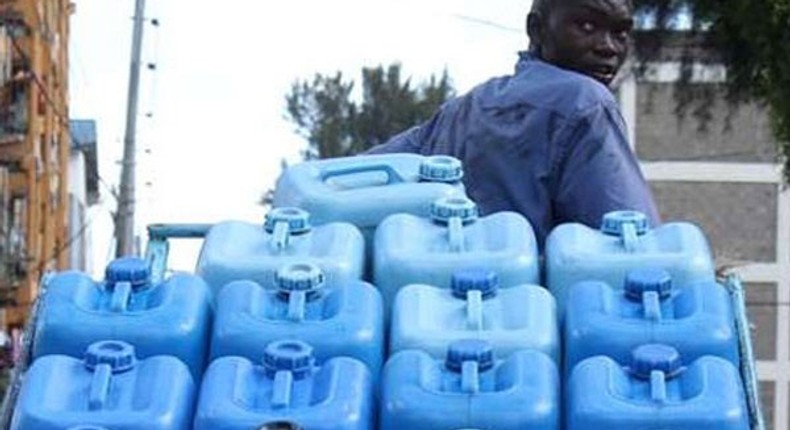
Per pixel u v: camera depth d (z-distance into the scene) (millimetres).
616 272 3727
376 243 3846
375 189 4168
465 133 4977
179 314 3494
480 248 3824
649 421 3176
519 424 3230
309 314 3555
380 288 3758
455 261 3756
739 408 3197
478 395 3266
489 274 3648
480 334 3500
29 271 27219
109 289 3604
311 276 3592
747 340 3443
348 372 3322
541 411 3238
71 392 3303
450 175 4273
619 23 5137
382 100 44156
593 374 3283
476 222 3949
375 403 3348
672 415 3174
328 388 3291
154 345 3457
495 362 3416
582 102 4738
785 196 25703
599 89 4812
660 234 3883
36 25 27562
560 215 4754
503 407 3244
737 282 3627
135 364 3371
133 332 3465
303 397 3295
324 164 4352
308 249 3844
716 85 16812
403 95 44125
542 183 4746
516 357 3377
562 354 3521
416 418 3244
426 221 3969
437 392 3279
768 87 15258
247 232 3928
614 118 4770
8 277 26844
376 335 3486
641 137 25594
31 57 27250
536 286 3684
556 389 3320
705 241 3844
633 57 16703
